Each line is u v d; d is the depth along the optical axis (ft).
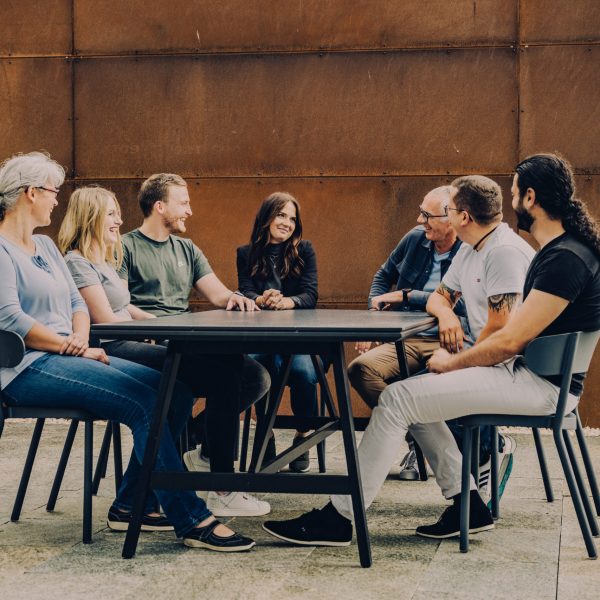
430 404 9.91
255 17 19.81
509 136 19.31
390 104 19.58
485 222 11.32
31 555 9.80
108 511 11.87
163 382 9.72
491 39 19.27
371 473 10.02
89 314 12.06
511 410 9.90
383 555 9.83
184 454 12.99
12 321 10.23
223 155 20.02
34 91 20.38
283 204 15.42
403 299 14.73
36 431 11.38
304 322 9.91
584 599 8.36
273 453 14.02
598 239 9.90
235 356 11.58
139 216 20.26
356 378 13.85
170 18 20.03
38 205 10.84
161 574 9.11
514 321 9.86
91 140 20.30
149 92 20.15
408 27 19.45
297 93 19.79
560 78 19.12
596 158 19.04
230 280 20.12
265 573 9.13
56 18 20.26
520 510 12.03
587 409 19.13
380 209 19.69
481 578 9.00
